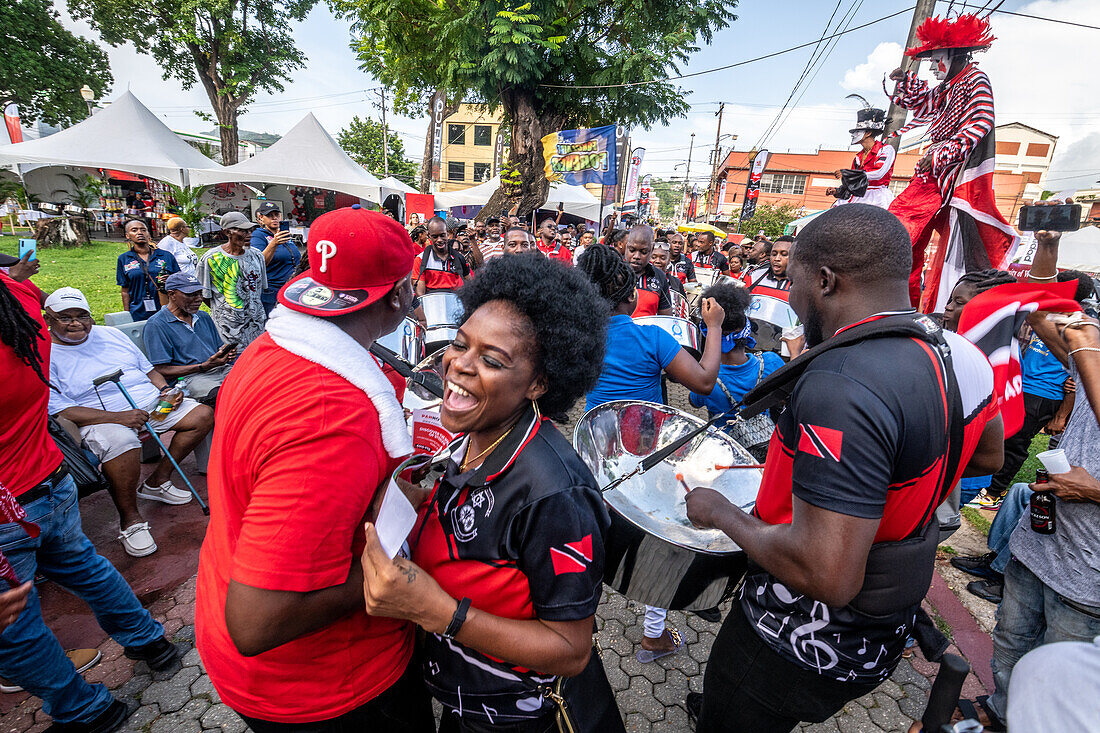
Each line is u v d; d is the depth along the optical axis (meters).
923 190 3.34
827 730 2.19
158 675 2.25
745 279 5.32
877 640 1.25
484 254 7.28
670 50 13.92
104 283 10.02
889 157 3.72
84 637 2.40
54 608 2.55
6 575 1.31
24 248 3.46
